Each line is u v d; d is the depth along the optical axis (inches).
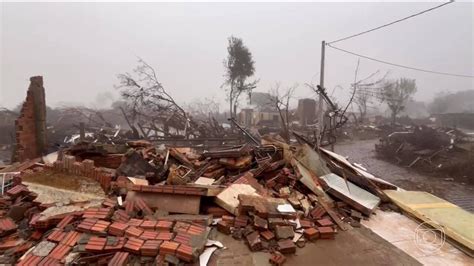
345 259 157.6
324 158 285.9
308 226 183.0
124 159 256.1
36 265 132.0
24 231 166.4
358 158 874.8
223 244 163.3
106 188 209.5
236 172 259.3
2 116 911.0
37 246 144.1
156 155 287.1
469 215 207.9
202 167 261.9
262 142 311.0
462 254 168.4
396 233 191.3
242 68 996.6
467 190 585.6
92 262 136.6
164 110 729.0
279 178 241.4
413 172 729.6
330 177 253.9
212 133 741.9
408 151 830.5
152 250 140.9
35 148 322.7
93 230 152.0
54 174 212.1
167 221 168.1
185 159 277.0
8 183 232.5
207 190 197.9
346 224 199.2
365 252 165.5
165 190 193.3
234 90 1013.2
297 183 240.7
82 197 197.8
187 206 190.7
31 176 210.5
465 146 789.9
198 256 148.6
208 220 178.7
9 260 142.2
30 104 315.3
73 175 211.9
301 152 265.9
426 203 228.4
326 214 203.9
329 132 585.6
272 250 158.7
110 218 167.5
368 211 212.7
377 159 874.8
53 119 1098.1
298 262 152.9
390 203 235.9
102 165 268.8
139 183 216.2
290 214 184.7
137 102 764.6
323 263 152.8
